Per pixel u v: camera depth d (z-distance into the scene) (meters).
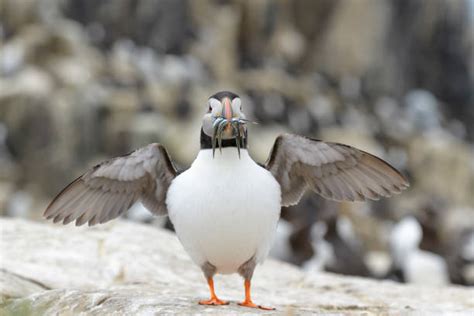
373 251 22.42
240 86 28.53
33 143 22.92
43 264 7.02
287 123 28.64
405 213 23.48
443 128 33.62
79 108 23.44
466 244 16.44
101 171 5.35
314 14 32.34
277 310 5.20
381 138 30.83
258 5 30.12
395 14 33.38
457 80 35.19
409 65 34.25
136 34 28.89
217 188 5.04
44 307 5.50
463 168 30.16
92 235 8.00
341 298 6.80
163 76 26.62
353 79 32.38
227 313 4.89
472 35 35.38
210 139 5.16
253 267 5.35
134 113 24.50
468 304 6.59
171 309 5.06
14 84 23.39
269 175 5.25
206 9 29.70
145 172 5.50
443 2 34.22
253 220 5.08
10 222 8.20
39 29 25.55
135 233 8.17
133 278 6.91
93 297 5.50
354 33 32.47
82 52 25.77
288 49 31.06
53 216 5.43
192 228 5.12
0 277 6.30
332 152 5.37
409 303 6.62
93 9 28.72
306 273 7.96
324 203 16.62
